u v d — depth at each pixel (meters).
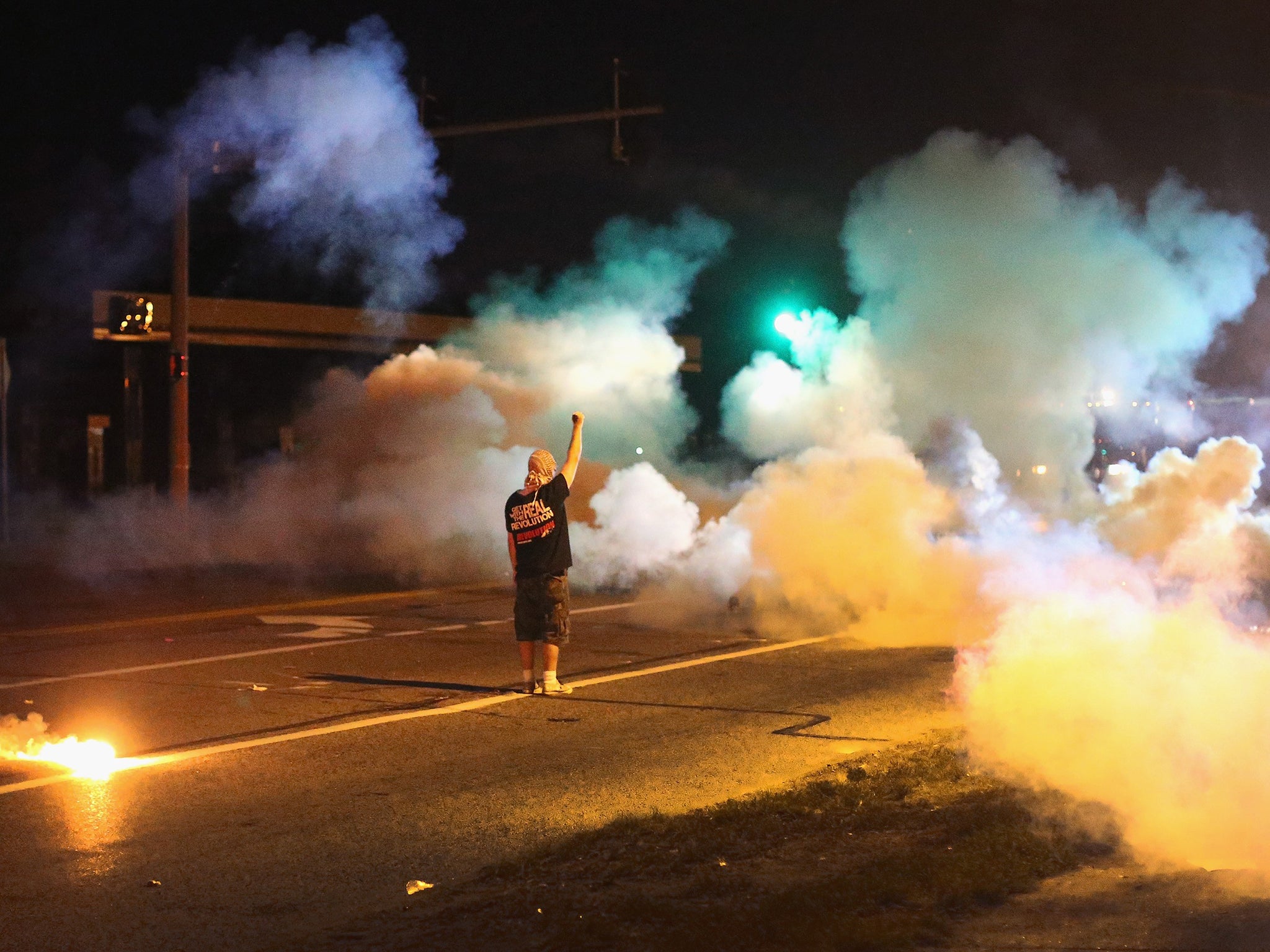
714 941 4.56
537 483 10.20
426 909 5.11
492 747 8.38
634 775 7.64
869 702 9.85
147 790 7.34
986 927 4.83
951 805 6.46
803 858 5.67
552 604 10.18
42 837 6.43
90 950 4.94
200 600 16.36
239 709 9.59
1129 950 4.57
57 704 9.76
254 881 5.78
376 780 7.57
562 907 5.02
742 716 9.34
